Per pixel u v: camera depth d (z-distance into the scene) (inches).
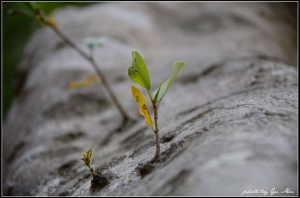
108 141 38.4
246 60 42.3
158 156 25.9
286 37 89.7
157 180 23.4
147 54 63.8
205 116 28.8
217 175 21.4
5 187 38.0
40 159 37.8
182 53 60.9
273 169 21.1
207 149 23.2
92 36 67.9
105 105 48.4
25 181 35.9
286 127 23.6
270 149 22.1
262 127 23.8
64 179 33.5
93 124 44.0
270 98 28.1
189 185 21.6
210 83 39.4
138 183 24.4
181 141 26.1
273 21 93.3
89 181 28.5
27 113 54.7
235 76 37.8
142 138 32.6
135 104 45.3
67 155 37.5
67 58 60.9
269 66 37.6
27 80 67.4
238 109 26.7
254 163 21.5
